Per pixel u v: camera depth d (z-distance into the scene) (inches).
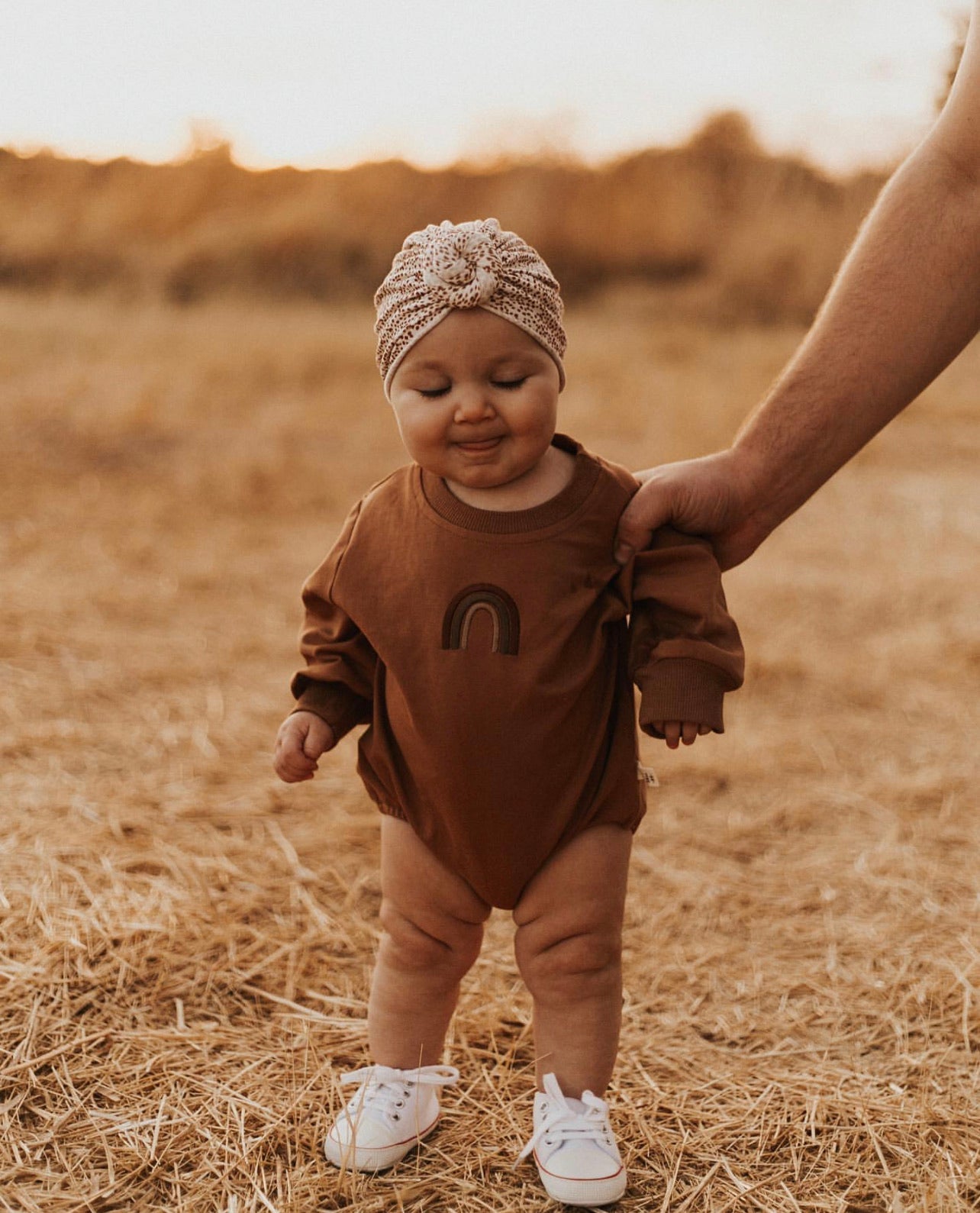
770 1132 82.9
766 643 188.1
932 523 255.1
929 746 154.9
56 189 578.6
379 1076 80.0
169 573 213.8
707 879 121.7
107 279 547.5
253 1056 90.2
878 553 236.4
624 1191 75.8
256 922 109.0
